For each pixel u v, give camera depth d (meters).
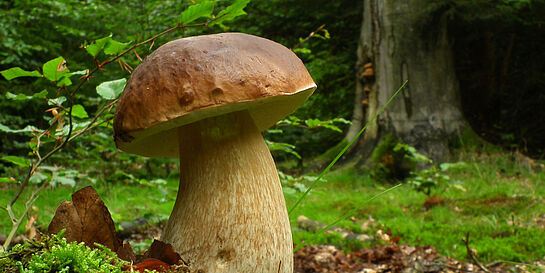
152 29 1.64
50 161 1.31
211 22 0.47
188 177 0.42
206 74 0.38
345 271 0.82
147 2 1.90
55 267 0.34
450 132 1.98
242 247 0.40
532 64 2.81
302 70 0.42
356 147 2.10
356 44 2.78
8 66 1.94
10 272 0.35
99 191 1.29
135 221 1.02
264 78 0.39
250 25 2.60
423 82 2.01
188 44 0.40
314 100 2.54
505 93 2.87
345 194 1.57
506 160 1.83
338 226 1.12
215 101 0.37
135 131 0.38
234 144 0.42
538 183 1.56
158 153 0.52
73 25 2.18
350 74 2.74
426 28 2.00
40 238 0.38
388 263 0.86
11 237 0.44
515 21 2.49
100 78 1.58
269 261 0.40
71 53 2.12
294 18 2.63
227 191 0.40
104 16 2.05
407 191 1.58
